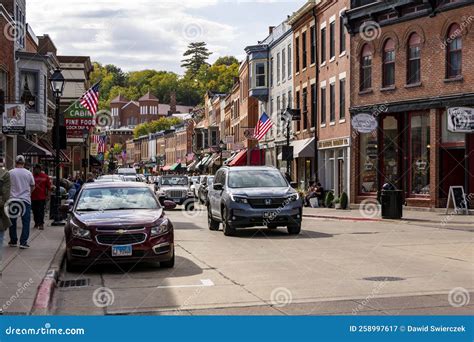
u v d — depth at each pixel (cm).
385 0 3438
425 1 3170
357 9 3672
